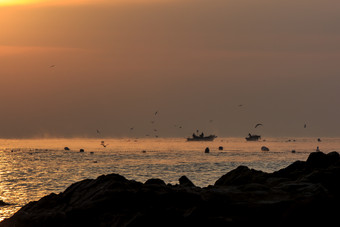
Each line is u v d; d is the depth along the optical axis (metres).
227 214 85.56
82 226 90.88
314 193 90.56
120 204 92.62
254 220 82.88
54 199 102.75
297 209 75.56
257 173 115.94
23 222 95.75
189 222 85.06
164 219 86.12
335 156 117.06
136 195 93.19
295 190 93.50
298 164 116.88
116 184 98.38
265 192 90.50
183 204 90.81
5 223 97.69
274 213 83.75
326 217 73.31
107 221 89.75
